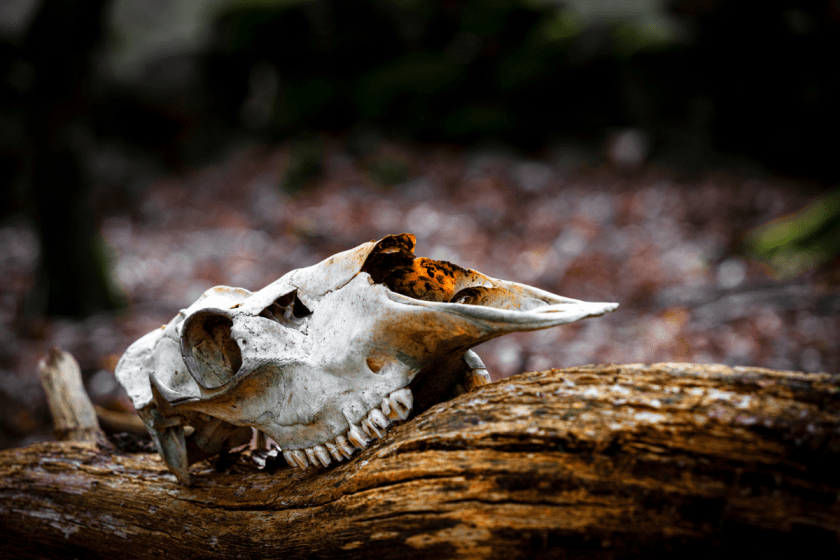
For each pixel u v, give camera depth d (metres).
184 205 9.73
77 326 5.86
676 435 1.13
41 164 6.03
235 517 1.60
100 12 6.00
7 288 7.15
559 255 7.20
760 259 6.73
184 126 11.70
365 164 10.35
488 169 10.22
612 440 1.16
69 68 5.95
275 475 1.64
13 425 4.08
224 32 11.91
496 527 1.20
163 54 11.64
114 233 8.60
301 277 1.53
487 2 11.45
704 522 1.10
